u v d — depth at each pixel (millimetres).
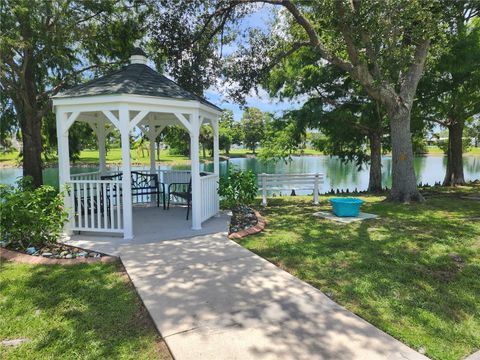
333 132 12500
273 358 2262
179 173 8914
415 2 6379
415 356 2293
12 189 4934
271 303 3068
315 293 3268
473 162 32688
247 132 47469
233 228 5859
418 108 11703
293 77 12359
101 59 11633
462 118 12617
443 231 5410
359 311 2912
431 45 8352
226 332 2586
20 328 2709
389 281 3518
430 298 3143
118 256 4414
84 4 9375
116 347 2443
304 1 8320
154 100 5230
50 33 9086
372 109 11625
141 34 10508
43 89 10867
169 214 7250
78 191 5441
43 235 4793
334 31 7570
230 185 7250
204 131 28359
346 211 6684
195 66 9312
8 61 8938
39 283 3562
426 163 30734
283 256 4340
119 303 3127
